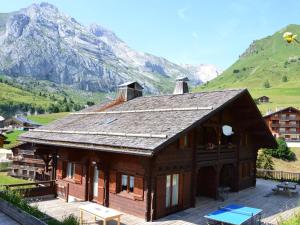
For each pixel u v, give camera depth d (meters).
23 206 13.29
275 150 50.84
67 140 18.30
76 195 18.92
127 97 25.12
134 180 15.70
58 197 19.23
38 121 119.31
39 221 11.38
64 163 19.95
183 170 16.91
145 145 13.82
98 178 17.64
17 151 30.98
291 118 82.81
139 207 15.37
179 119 16.05
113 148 15.08
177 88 27.05
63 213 15.95
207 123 18.62
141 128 16.30
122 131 16.70
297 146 58.25
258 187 24.03
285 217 16.16
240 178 22.64
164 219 15.23
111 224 14.29
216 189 19.47
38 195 18.83
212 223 14.44
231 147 21.28
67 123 22.73
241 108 20.78
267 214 16.73
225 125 20.27
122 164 16.34
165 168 15.64
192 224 14.58
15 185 18.12
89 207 14.46
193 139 17.67
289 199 20.19
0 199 14.48
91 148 16.20
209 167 19.97
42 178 28.20
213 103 17.23
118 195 16.44
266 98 119.88
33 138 21.39
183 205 16.95
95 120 21.25
